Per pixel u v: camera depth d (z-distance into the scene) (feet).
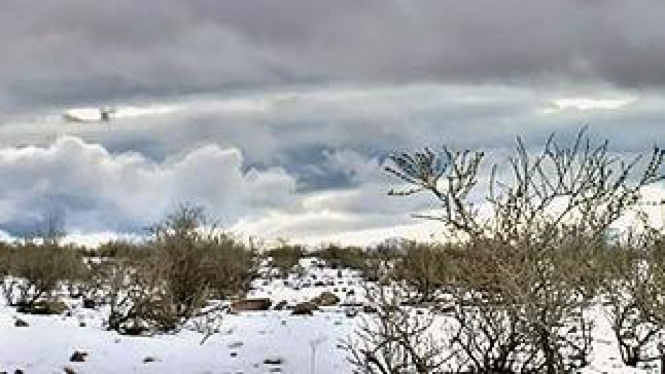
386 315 30.42
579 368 30.17
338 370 33.12
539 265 27.37
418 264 34.88
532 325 27.96
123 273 43.62
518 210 27.89
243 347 37.22
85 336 38.22
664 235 30.19
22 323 39.50
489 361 29.78
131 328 41.32
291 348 36.68
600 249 28.58
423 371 29.58
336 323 41.34
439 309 33.60
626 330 36.40
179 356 35.83
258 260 66.95
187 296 45.60
